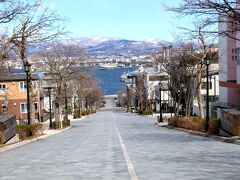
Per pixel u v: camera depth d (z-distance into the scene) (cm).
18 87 6900
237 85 4516
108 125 5306
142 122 6116
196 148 1820
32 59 5484
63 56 5381
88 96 11344
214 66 6612
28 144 2378
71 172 1110
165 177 983
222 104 5603
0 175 1092
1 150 1894
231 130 2342
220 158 1395
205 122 2936
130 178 973
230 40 4809
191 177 980
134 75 14038
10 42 2353
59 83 5491
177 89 4500
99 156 1522
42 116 7525
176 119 4062
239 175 1009
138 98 11612
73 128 4881
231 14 1997
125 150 1750
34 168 1220
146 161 1324
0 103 6550
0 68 2391
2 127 2189
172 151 1683
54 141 2614
